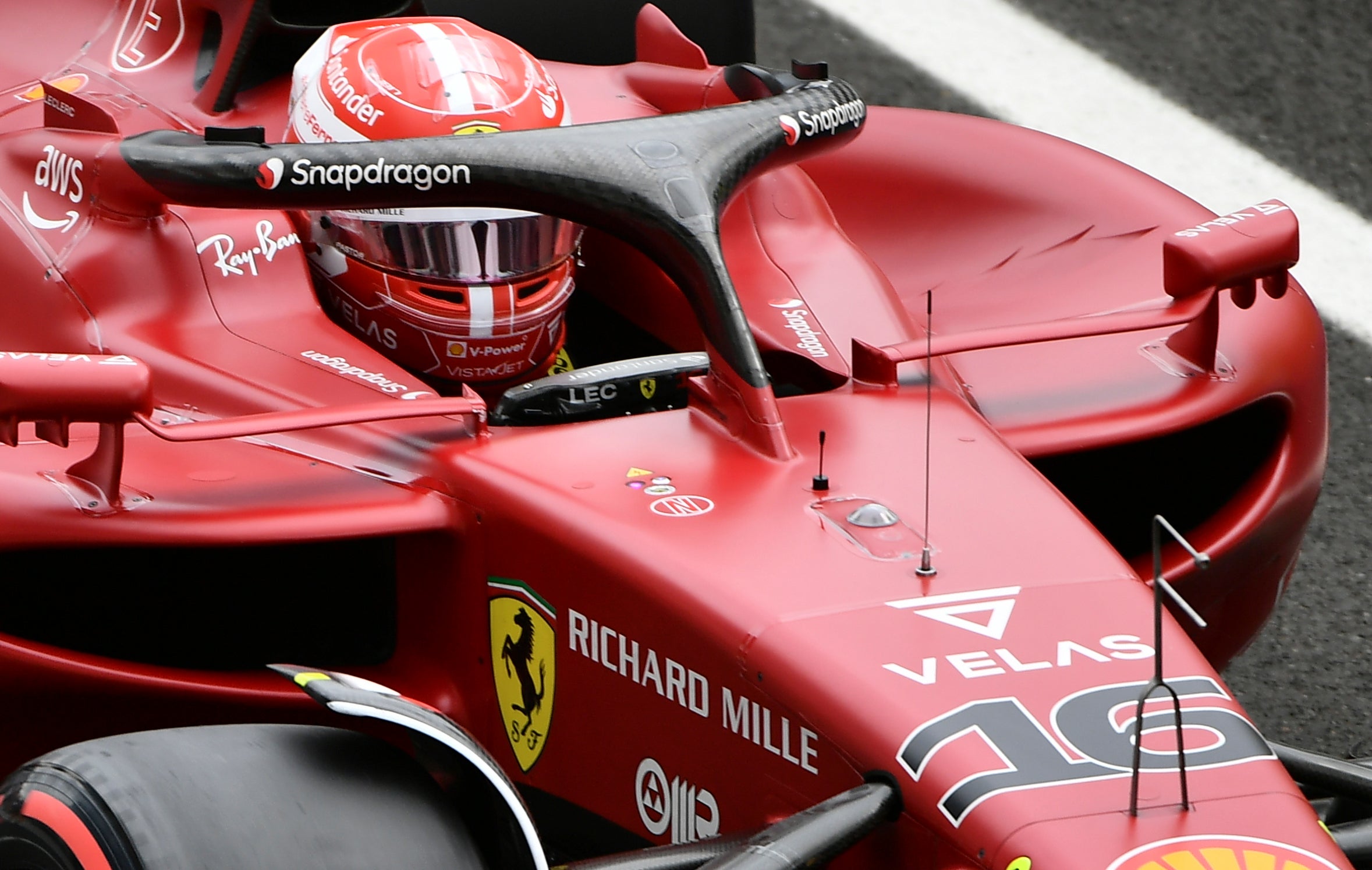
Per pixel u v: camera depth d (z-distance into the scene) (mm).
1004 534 9797
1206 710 8477
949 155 16797
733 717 9109
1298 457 13242
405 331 12297
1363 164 25406
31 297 12992
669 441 10906
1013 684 8555
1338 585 17359
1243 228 12875
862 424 11156
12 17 15906
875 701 8477
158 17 15297
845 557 9508
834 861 8617
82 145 13258
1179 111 26656
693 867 8570
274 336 12422
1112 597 9250
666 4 17859
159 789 8398
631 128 11695
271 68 14789
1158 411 12539
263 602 12047
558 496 10234
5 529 10641
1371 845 8992
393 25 12992
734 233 14273
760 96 14633
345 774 8727
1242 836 7742
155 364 12227
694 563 9461
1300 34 28844
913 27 28703
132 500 10875
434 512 10773
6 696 10938
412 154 11148
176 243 12867
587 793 10258
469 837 8680
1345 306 22078
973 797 7984
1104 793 7953
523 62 12773
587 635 9953
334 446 11414
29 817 8664
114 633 11922
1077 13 29312
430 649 11273
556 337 12805
